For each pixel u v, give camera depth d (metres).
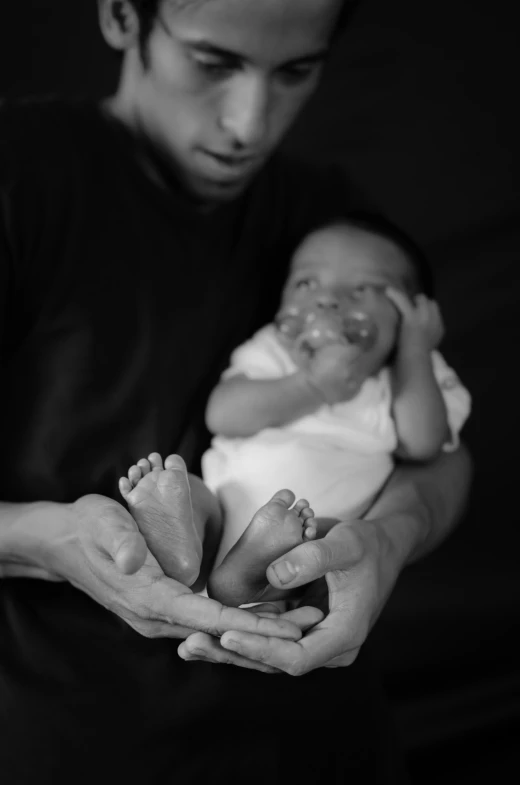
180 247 1.12
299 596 1.09
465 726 1.84
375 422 1.22
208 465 1.17
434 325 1.32
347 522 1.02
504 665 1.92
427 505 1.18
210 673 1.04
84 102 1.11
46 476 1.07
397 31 2.07
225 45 0.95
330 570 0.95
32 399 1.06
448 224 2.06
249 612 0.91
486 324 2.03
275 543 0.98
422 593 1.96
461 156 2.07
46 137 1.05
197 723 1.03
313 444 1.18
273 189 1.25
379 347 1.26
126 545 0.86
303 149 2.07
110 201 1.07
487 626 1.94
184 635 0.94
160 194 1.10
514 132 2.07
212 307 1.15
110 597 0.95
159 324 1.10
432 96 2.08
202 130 1.03
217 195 1.11
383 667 1.90
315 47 0.98
